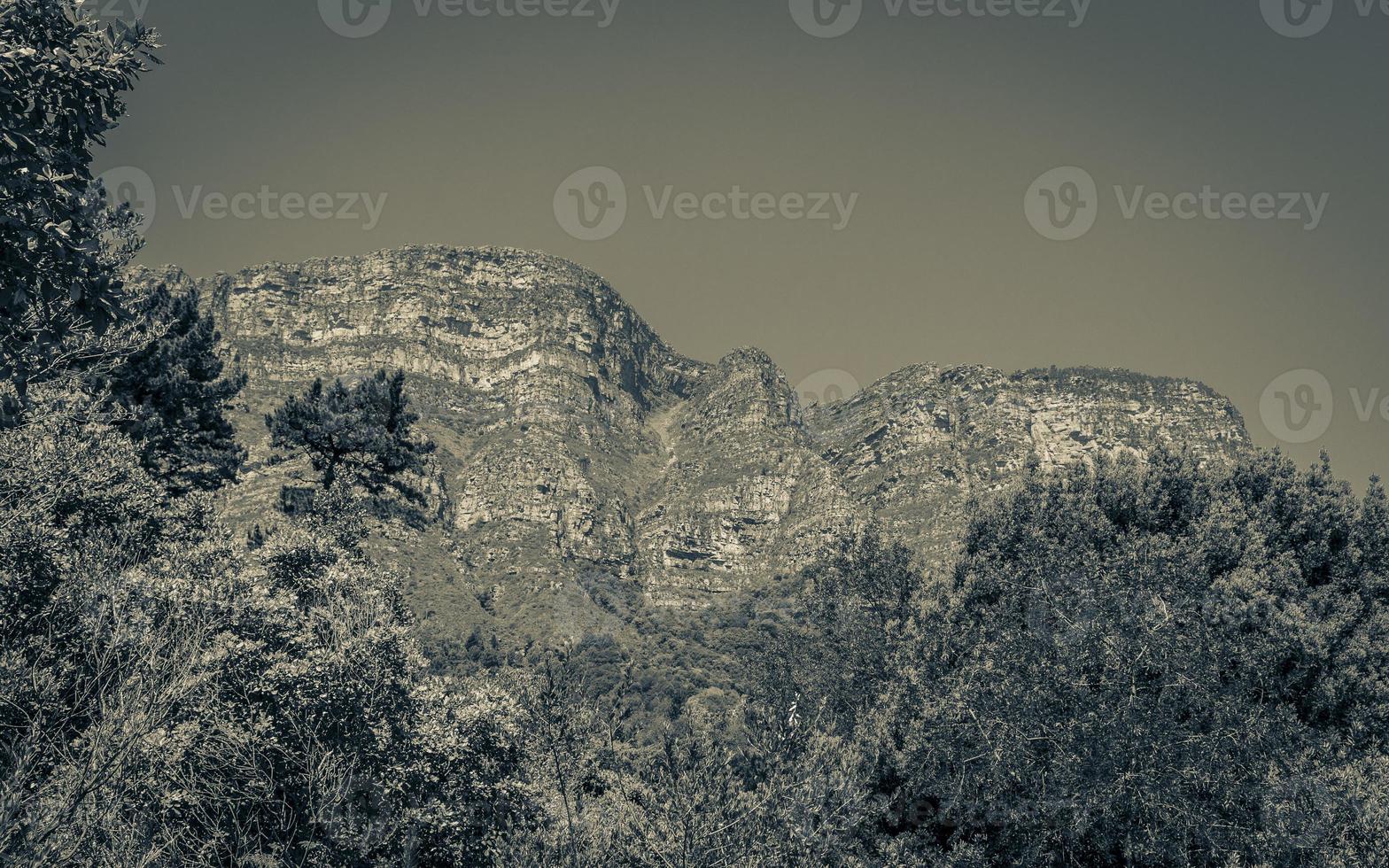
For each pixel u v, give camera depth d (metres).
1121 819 19.08
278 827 13.26
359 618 16.34
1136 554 23.23
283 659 14.41
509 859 14.09
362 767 14.09
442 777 14.89
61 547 14.42
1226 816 19.41
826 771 15.34
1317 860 18.95
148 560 16.59
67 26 10.41
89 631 12.70
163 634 12.70
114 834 10.45
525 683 16.45
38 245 9.59
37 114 10.05
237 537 20.56
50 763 10.82
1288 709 21.27
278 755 13.62
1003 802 19.14
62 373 16.92
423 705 15.60
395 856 13.82
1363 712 23.91
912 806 19.59
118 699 11.47
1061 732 19.50
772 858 13.47
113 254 17.59
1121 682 20.09
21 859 9.32
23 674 11.41
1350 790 19.64
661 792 13.77
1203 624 21.47
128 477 17.95
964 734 19.64
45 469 16.00
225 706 13.31
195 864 11.88
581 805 14.71
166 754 11.87
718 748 14.12
